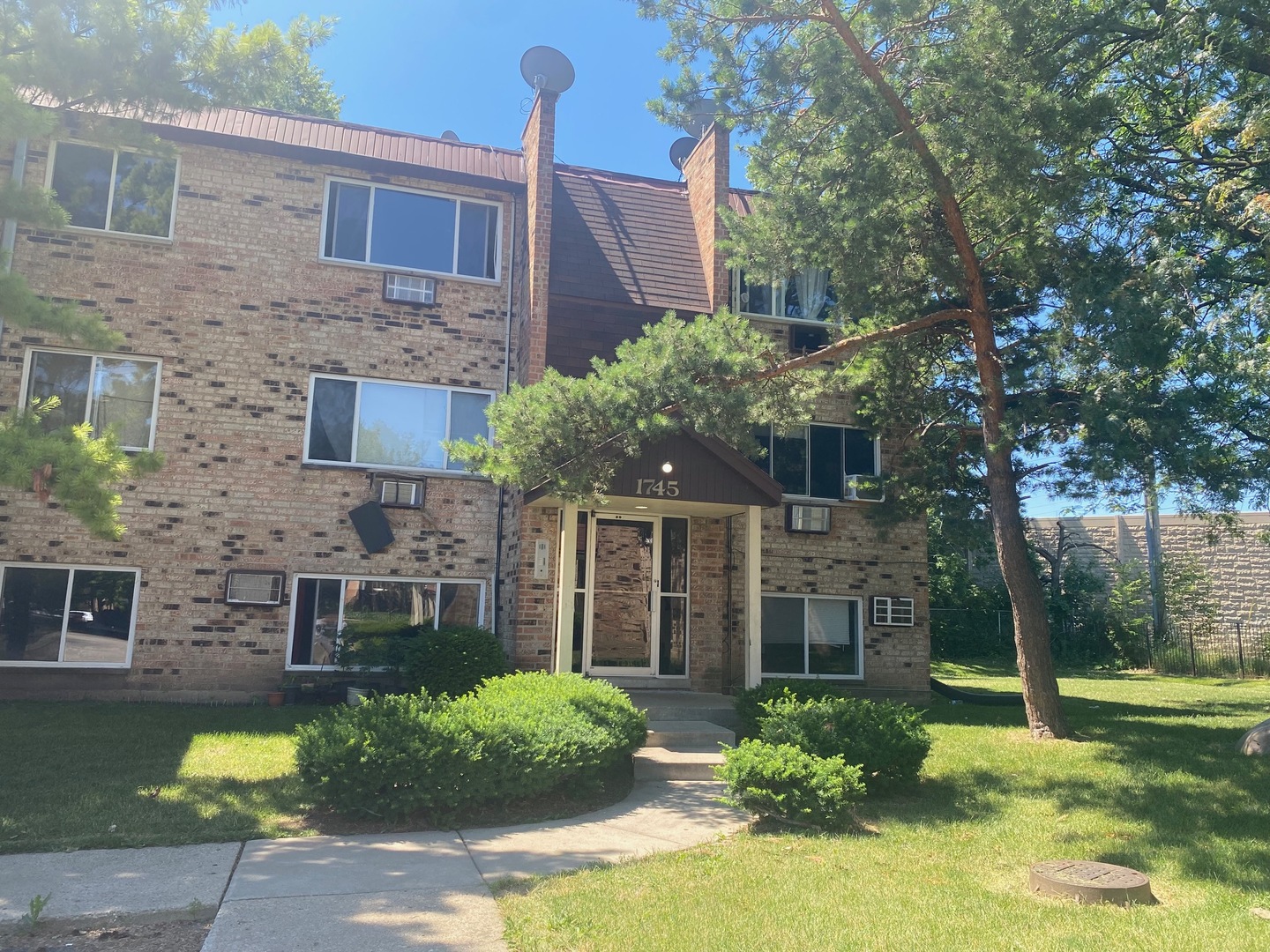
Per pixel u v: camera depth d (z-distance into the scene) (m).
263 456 13.37
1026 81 10.07
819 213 10.52
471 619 14.03
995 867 6.31
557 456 10.15
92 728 10.34
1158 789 8.22
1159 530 29.34
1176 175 11.96
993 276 12.32
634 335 14.59
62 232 12.95
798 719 8.77
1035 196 10.14
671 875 5.93
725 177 15.40
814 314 15.98
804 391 11.02
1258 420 11.23
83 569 12.59
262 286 13.70
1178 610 28.05
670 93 10.65
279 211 13.93
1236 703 16.03
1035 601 11.31
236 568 13.05
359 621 13.53
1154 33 10.73
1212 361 10.01
